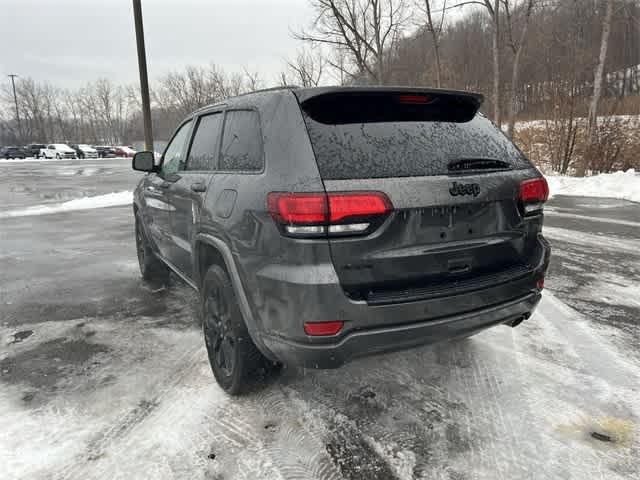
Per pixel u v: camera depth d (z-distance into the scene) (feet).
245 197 7.74
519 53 54.29
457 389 9.23
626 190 37.01
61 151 161.79
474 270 7.93
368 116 7.73
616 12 48.93
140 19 42.50
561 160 53.26
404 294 7.08
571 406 8.58
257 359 8.53
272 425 8.19
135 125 254.27
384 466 7.13
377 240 6.86
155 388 9.59
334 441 7.72
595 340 11.34
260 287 7.37
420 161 7.47
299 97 7.59
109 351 11.45
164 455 7.45
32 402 9.15
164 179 13.10
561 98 52.26
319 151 6.97
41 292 16.15
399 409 8.59
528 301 8.57
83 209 38.14
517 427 7.99
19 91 254.88
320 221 6.58
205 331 9.78
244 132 8.82
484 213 7.85
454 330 7.52
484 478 6.82
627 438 7.64
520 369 9.98
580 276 16.48
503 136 9.27
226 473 7.02
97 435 8.02
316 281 6.61
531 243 8.90
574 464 7.05
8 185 61.62
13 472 7.12
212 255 9.64
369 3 63.57
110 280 17.52
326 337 6.75
